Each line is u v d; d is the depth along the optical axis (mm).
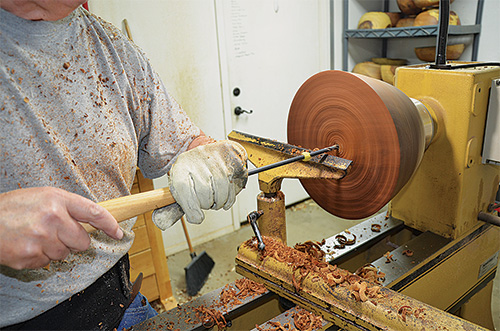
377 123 745
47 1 597
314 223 2709
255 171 760
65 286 694
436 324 615
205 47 2230
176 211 703
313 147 923
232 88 2426
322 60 2775
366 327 673
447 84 950
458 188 990
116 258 779
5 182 628
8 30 608
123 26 1969
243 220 2732
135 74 808
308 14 2600
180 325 778
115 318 815
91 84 714
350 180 848
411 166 769
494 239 1124
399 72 1048
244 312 846
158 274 1880
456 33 2023
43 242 509
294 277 776
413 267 906
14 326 665
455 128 961
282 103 2684
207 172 702
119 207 633
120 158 769
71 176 683
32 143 635
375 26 2480
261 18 2408
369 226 1127
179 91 2223
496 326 1549
